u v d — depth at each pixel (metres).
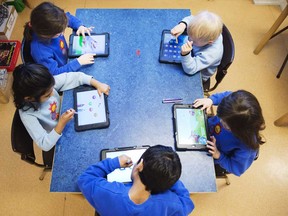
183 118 1.34
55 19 1.42
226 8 2.82
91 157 1.25
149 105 1.39
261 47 2.49
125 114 1.36
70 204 1.85
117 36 1.63
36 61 1.61
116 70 1.50
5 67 2.31
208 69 1.69
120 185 1.09
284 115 2.07
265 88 2.36
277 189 1.93
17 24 2.67
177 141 1.28
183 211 1.10
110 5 2.81
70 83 1.43
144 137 1.30
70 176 1.21
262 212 1.86
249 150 1.26
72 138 1.30
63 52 1.71
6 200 1.87
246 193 1.91
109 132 1.31
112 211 1.04
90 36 1.61
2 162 1.99
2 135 2.09
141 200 1.02
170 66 1.52
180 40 1.60
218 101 1.46
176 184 1.15
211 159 1.25
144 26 1.67
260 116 1.13
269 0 2.84
